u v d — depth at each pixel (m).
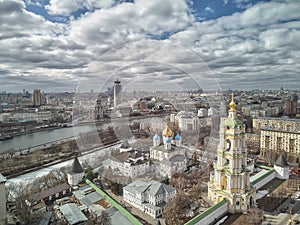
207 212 38.66
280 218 42.47
